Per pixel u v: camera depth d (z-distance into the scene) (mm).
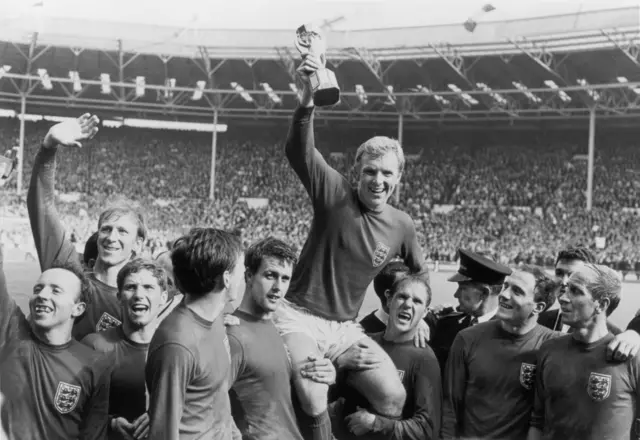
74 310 3457
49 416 3359
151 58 28141
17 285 12883
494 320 4137
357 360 3637
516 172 29766
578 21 22578
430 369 3881
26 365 3375
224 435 3006
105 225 3967
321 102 3303
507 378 3912
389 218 3699
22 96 27562
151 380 2854
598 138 29938
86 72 29188
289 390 3420
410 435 3684
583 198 27672
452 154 31281
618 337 3689
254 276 3410
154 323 3572
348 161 31750
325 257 3646
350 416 3766
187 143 32594
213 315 3035
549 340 3861
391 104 28750
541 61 24375
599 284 3641
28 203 3867
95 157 31062
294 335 3555
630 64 23969
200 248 2945
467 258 4574
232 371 3275
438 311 4992
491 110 28078
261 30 26672
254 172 31609
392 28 25516
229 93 29734
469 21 23516
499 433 3889
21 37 25719
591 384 3650
